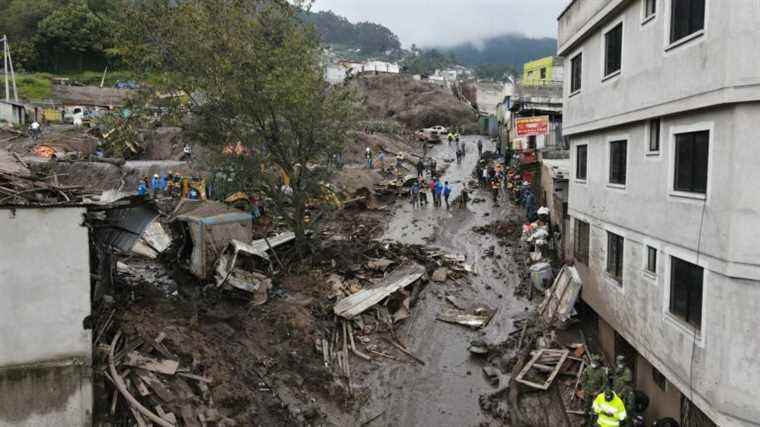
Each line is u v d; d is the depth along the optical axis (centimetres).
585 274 1736
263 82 1892
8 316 1043
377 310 1853
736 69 862
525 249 2447
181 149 4059
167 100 2055
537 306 1981
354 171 3644
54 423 1085
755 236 869
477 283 2202
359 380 1533
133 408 1093
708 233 954
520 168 3316
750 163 869
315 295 1911
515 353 1639
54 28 6812
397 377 1556
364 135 4806
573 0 1698
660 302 1154
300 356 1543
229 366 1367
